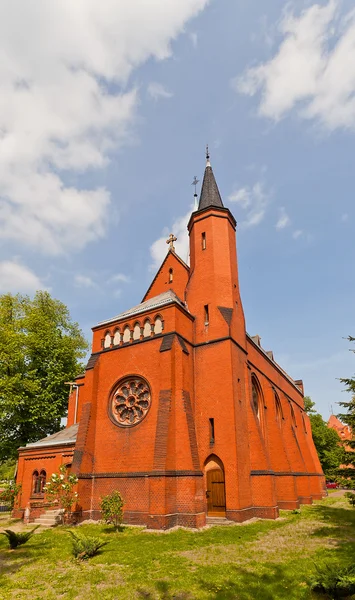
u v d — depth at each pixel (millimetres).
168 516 18594
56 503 22766
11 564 12953
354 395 16734
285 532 17688
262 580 10547
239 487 21188
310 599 9078
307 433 50438
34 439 37812
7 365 35656
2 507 33594
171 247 34000
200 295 26688
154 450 20297
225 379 23312
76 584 10727
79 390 33125
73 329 46281
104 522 20688
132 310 28172
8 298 39938
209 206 28938
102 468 22938
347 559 12367
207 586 10180
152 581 10695
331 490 59969
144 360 23953
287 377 45094
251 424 24594
